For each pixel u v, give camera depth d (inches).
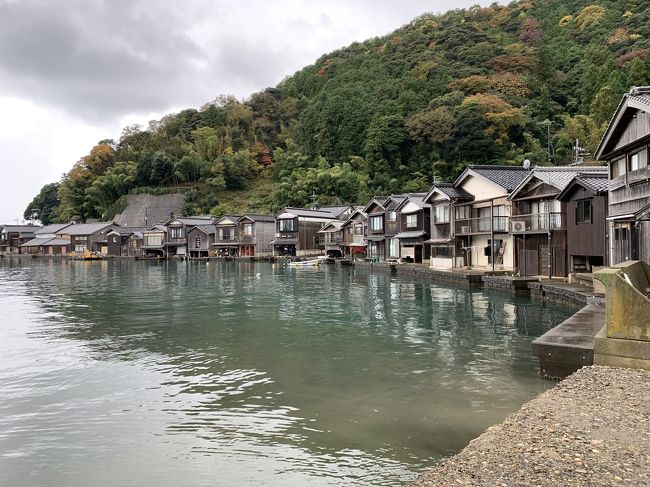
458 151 3006.9
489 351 535.5
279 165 4441.4
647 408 267.4
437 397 386.6
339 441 310.3
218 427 335.9
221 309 904.9
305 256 2748.5
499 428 247.9
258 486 258.8
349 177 3442.4
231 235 3102.9
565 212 1058.7
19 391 420.5
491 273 1269.7
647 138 663.8
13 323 775.1
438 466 211.0
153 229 3570.4
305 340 612.1
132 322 769.6
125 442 314.7
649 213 606.5
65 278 1803.6
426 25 4926.2
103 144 5113.2
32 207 5723.4
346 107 4023.1
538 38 3954.2
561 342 420.5
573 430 239.5
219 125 5329.7
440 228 1688.0
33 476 273.3
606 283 362.6
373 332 657.6
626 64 2770.7
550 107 3115.2
